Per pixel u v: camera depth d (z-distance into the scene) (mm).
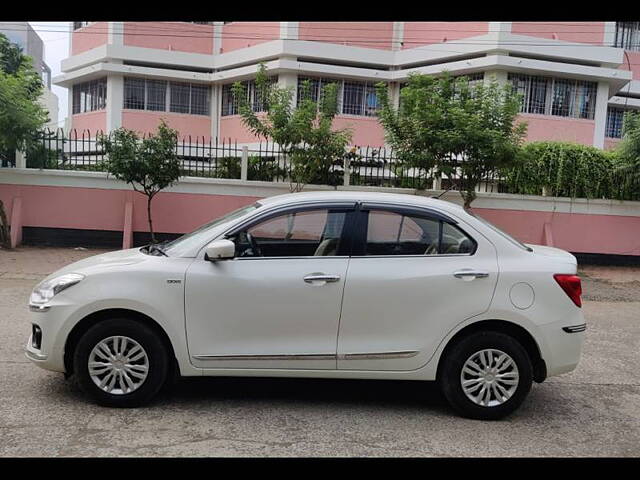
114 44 20250
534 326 4672
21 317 7520
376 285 4621
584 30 18969
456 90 12367
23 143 12430
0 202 12367
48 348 4586
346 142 12656
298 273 4621
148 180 12375
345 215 4824
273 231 4785
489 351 4695
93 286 4578
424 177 13484
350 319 4625
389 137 12359
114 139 12234
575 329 4770
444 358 4734
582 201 14000
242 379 5531
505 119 11742
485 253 4805
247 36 20625
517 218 13898
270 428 4453
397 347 4645
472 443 4344
